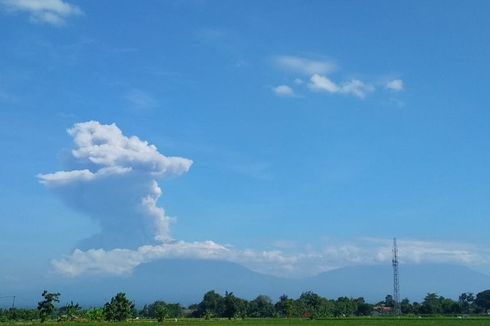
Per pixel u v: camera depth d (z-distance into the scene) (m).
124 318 156.38
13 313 168.88
